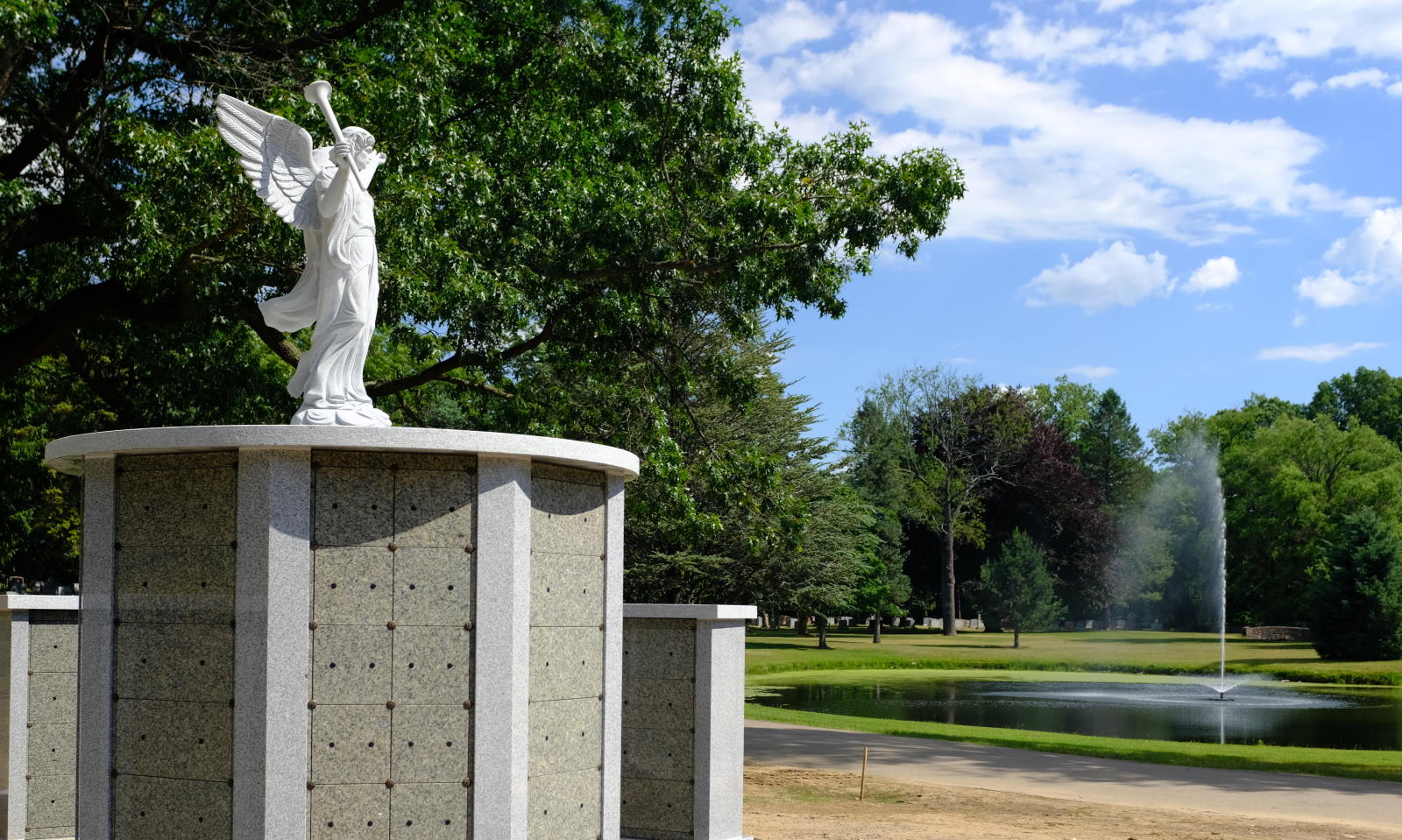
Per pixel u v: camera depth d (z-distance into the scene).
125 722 8.58
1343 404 91.75
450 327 19.41
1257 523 70.81
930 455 76.94
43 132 17.11
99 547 8.77
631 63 19.17
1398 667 46.78
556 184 19.06
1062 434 84.56
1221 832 13.27
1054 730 26.72
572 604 9.36
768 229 19.62
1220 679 43.81
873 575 65.50
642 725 12.70
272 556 8.10
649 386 21.89
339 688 8.21
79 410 26.12
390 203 16.11
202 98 17.61
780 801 15.22
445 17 18.75
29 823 12.79
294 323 9.54
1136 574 77.25
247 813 8.01
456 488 8.55
